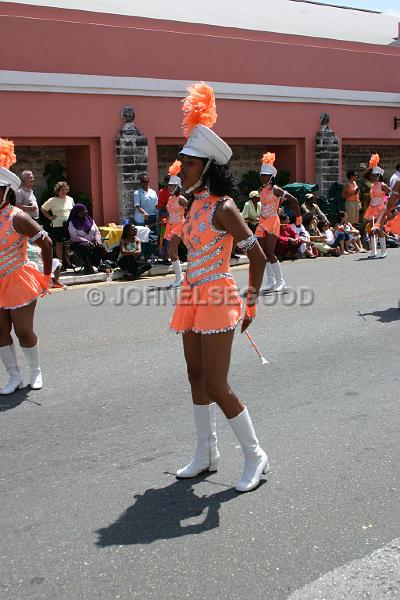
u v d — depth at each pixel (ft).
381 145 68.74
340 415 18.06
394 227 32.12
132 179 49.29
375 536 12.23
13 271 19.57
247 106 56.54
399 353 23.72
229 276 13.73
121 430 17.35
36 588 10.95
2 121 44.16
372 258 49.34
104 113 48.14
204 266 13.57
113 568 11.42
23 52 44.37
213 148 13.33
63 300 34.99
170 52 50.98
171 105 51.39
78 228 41.91
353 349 24.36
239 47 55.16
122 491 14.15
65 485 14.47
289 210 53.42
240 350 24.47
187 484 14.39
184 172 13.60
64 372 22.26
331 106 62.39
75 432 17.28
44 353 24.58
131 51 48.93
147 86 49.78
